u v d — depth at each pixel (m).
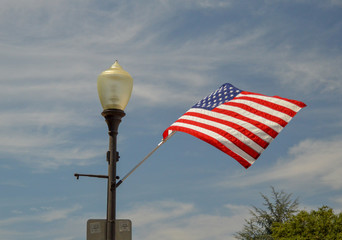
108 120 8.22
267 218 43.16
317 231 34.78
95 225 7.54
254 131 10.09
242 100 10.83
